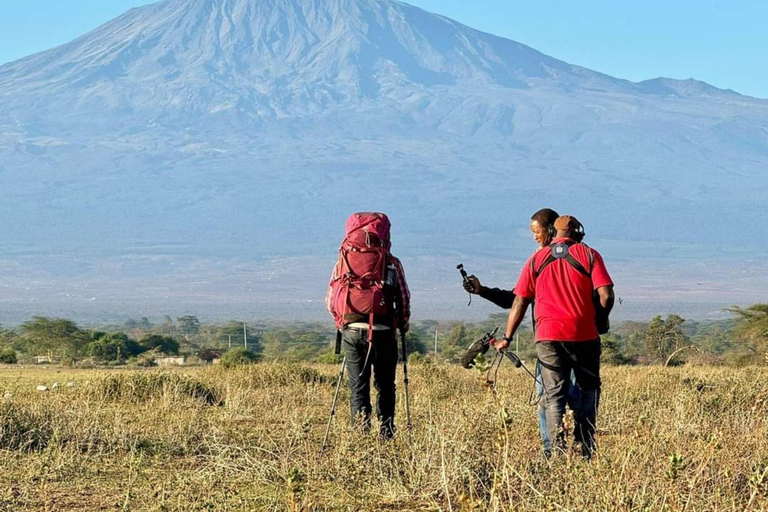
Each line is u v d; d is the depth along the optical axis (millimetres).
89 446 24031
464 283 23922
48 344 163375
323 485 20531
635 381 39125
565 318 21859
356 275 26172
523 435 22609
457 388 40719
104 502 19172
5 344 171500
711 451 18391
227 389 36906
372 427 24359
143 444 25062
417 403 31859
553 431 21281
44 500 18891
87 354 159750
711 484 18016
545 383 21984
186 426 27250
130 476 20641
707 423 24594
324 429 28375
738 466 19203
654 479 17359
